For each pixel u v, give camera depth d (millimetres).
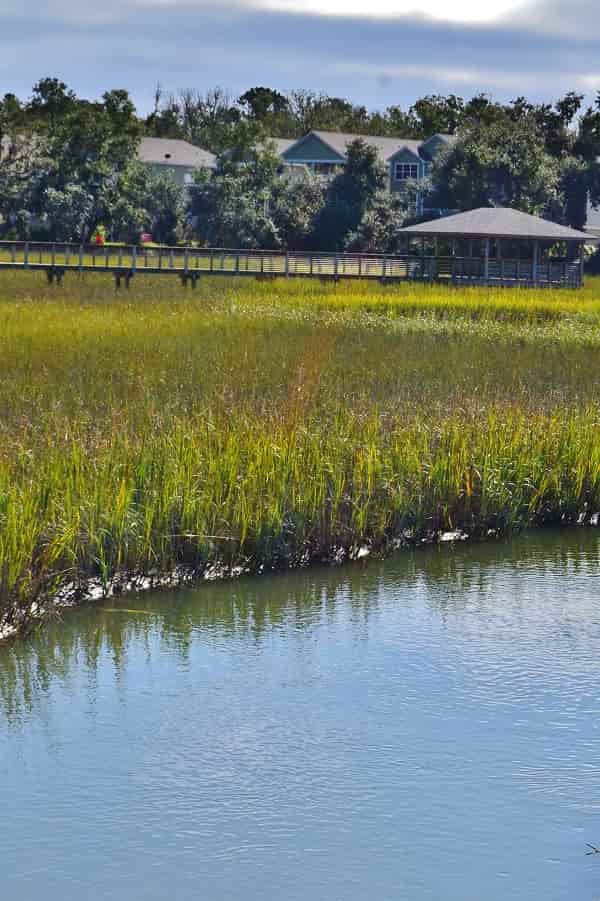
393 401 20719
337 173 96688
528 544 16469
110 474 14328
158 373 24078
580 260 66000
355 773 9633
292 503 15008
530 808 9188
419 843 8727
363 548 15812
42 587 12898
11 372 23750
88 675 11609
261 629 12875
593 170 101875
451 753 10000
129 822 8977
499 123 97375
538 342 33906
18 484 13648
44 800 9266
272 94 169375
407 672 11703
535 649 12344
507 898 8102
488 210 66562
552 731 10414
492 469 16703
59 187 89750
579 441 17906
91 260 56000
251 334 33156
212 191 92500
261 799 9297
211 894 8133
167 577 14188
